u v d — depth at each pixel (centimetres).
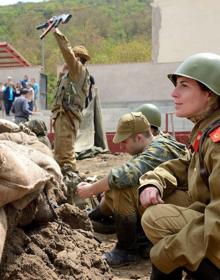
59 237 360
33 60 7025
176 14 2711
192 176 300
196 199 297
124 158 1173
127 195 450
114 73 2389
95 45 7550
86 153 1177
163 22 2739
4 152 298
